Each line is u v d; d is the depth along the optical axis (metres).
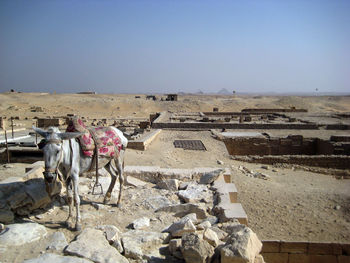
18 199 5.66
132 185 7.93
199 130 25.12
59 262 4.20
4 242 4.76
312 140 21.00
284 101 77.62
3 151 13.61
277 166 15.80
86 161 5.70
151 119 39.09
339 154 17.89
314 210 9.43
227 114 41.00
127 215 6.21
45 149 5.00
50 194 5.36
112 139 6.19
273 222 8.72
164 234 5.22
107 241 4.88
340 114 37.59
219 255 4.47
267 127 26.17
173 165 13.62
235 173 13.24
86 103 65.94
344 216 8.98
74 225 5.53
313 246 6.97
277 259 7.06
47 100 70.44
